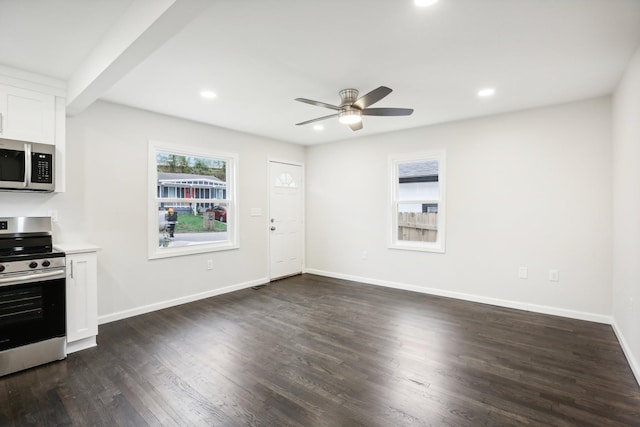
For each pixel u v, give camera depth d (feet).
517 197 12.80
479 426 6.03
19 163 8.73
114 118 11.65
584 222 11.55
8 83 8.66
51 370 8.11
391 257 16.31
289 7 6.09
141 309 12.34
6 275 7.83
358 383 7.52
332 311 12.62
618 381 7.54
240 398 6.94
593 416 6.30
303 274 19.33
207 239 15.02
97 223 11.25
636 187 7.99
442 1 5.95
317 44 7.55
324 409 6.56
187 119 13.73
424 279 15.26
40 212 10.06
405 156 15.65
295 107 12.12
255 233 16.76
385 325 11.12
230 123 14.40
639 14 6.35
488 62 8.52
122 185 11.85
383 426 6.05
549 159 12.14
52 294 8.52
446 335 10.24
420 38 7.31
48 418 6.29
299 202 19.39
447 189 14.44
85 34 7.26
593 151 11.35
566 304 11.91
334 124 14.64
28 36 7.28
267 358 8.74
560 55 8.13
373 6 6.10
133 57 6.79
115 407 6.63
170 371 8.06
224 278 15.30
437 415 6.35
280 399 6.90
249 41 7.41
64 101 9.66
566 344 9.55
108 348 9.34
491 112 12.91
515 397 6.93
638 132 7.79
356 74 9.27
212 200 14.99
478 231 13.70
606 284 11.21
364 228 17.25
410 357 8.78
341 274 18.26
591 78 9.57
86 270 9.28
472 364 8.38
